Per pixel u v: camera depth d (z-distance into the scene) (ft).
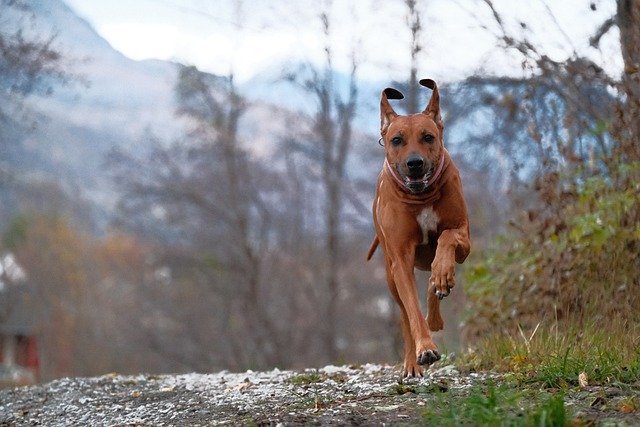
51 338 157.69
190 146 114.52
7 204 189.98
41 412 29.04
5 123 63.82
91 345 156.25
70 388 32.53
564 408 18.25
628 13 31.68
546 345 26.94
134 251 158.30
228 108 111.04
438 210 23.66
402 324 26.76
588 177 32.94
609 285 30.45
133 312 141.90
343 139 105.60
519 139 41.52
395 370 29.19
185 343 126.00
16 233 173.99
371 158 102.78
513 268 35.73
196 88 107.45
